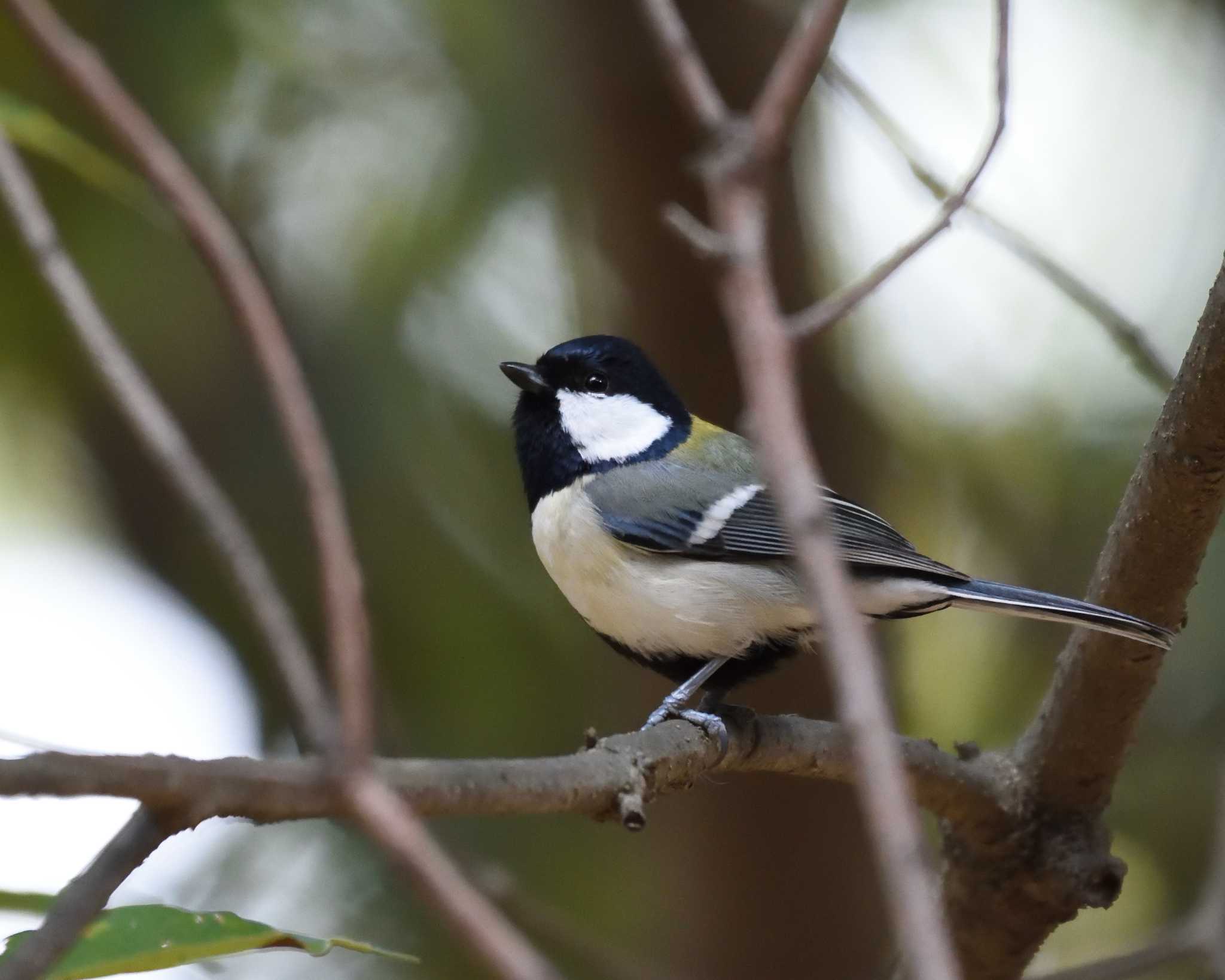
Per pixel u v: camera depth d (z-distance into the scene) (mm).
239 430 11078
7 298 10172
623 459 8352
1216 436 5695
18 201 3779
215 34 10211
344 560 2518
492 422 11070
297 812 2830
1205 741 10969
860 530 7875
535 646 10859
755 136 3412
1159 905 10797
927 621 11422
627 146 9555
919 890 2428
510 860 10789
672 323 10039
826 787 10000
